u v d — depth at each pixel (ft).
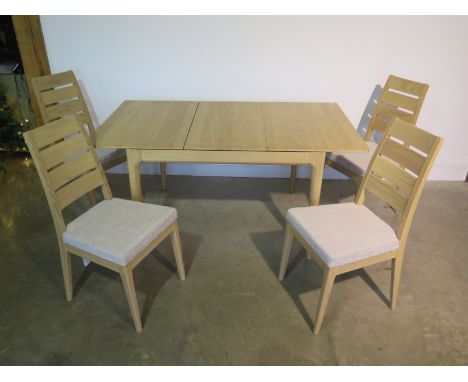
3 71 9.70
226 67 8.43
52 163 5.07
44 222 7.79
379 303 5.93
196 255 6.92
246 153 5.94
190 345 5.23
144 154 5.99
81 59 8.41
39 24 7.97
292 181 8.84
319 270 6.61
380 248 5.08
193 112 7.36
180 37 8.11
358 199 5.92
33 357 5.05
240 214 8.18
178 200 8.66
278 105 7.84
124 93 8.83
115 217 5.51
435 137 4.70
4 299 5.93
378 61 8.23
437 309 5.84
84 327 5.48
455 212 8.31
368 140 8.20
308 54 8.21
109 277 6.40
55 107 7.30
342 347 5.23
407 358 5.09
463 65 8.20
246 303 5.90
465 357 5.11
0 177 9.50
